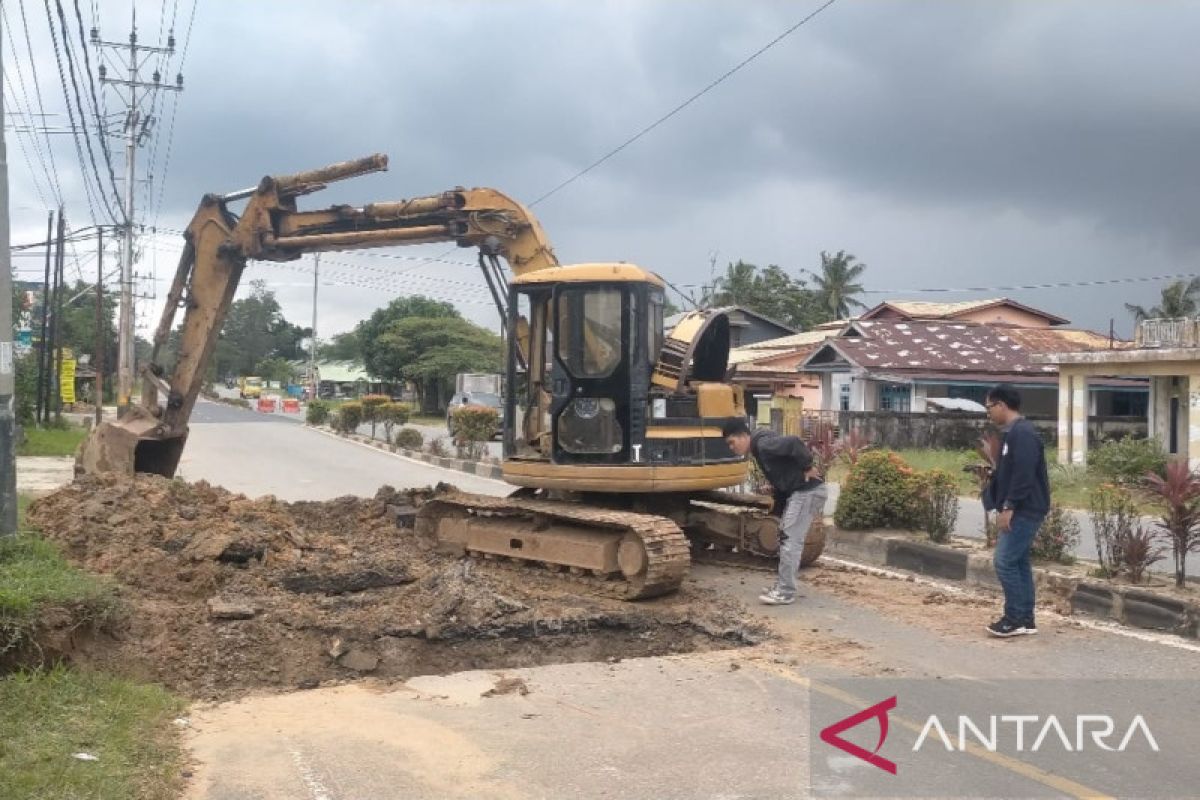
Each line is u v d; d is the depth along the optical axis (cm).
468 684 690
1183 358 2156
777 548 1077
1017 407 833
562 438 1010
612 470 982
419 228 1201
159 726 576
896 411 3403
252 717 611
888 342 3631
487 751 558
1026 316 4819
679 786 510
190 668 680
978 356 3544
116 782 481
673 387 1025
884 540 1170
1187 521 895
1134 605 862
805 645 786
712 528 1123
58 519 991
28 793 451
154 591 844
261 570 904
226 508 1061
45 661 623
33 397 3628
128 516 987
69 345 6297
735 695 661
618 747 565
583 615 801
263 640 723
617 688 679
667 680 697
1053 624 854
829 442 1730
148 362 1323
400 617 770
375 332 7162
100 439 1273
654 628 816
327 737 578
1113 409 3556
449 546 1113
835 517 1254
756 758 549
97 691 604
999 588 1007
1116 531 959
